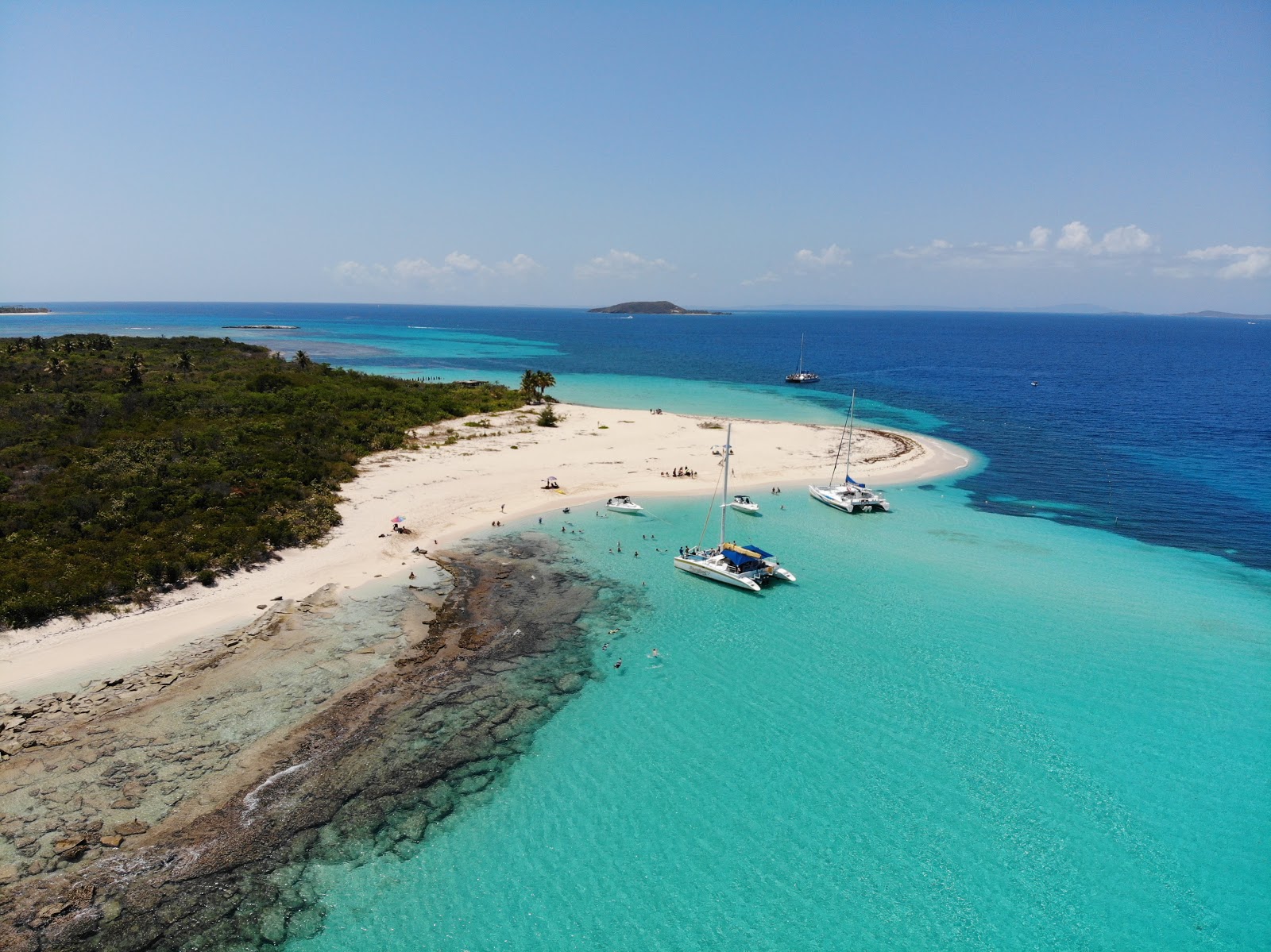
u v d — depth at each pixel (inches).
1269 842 1026.7
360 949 827.4
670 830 1028.5
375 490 2439.7
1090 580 1923.0
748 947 850.1
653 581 1886.1
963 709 1333.7
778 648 1551.4
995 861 986.7
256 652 1430.9
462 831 1007.0
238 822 991.6
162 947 810.8
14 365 3385.8
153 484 2030.0
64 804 1003.9
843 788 1120.8
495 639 1545.3
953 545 2194.9
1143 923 894.4
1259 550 2164.1
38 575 1515.7
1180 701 1363.2
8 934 808.3
